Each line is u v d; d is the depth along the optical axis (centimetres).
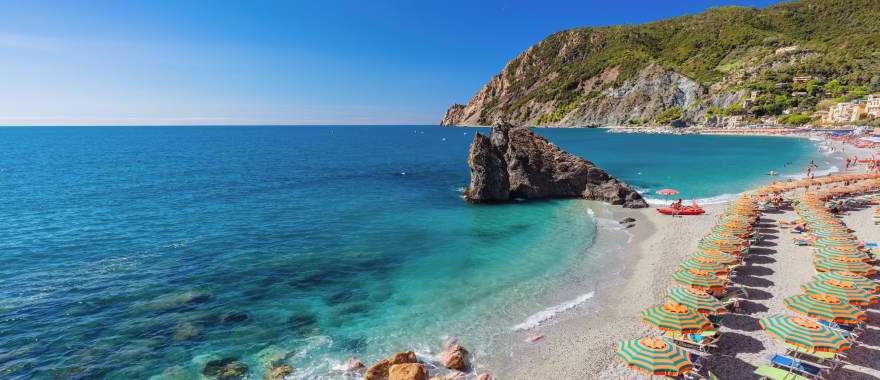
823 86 18100
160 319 1975
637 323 1911
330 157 10475
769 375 1414
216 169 7825
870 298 1803
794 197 4494
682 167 7800
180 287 2342
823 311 1650
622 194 4625
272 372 1570
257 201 4762
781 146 11981
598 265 2675
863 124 14138
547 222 3809
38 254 2856
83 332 1852
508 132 5091
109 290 2292
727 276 2273
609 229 3531
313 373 1576
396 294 2275
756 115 18450
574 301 2169
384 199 4919
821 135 13775
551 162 4925
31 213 4075
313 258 2830
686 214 3928
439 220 3897
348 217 3997
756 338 1716
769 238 3086
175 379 1540
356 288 2353
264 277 2498
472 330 1898
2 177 6575
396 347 1762
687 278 2039
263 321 1970
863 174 5259
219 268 2634
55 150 12625
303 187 5788
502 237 3338
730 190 5300
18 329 1866
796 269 2452
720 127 19088
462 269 2641
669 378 1481
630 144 14112
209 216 4000
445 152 12150
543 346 1753
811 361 1525
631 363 1370
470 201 4716
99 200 4775
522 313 2050
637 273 2511
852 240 2600
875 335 1703
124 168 7912
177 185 5897
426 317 2022
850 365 1509
